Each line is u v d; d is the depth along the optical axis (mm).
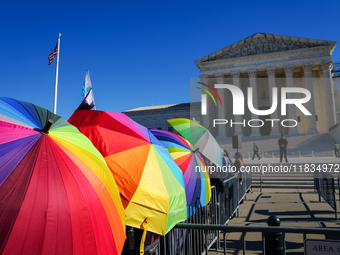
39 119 2674
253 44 51344
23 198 1951
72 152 2508
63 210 2070
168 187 3521
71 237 2041
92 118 4102
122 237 2494
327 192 9953
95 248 2152
